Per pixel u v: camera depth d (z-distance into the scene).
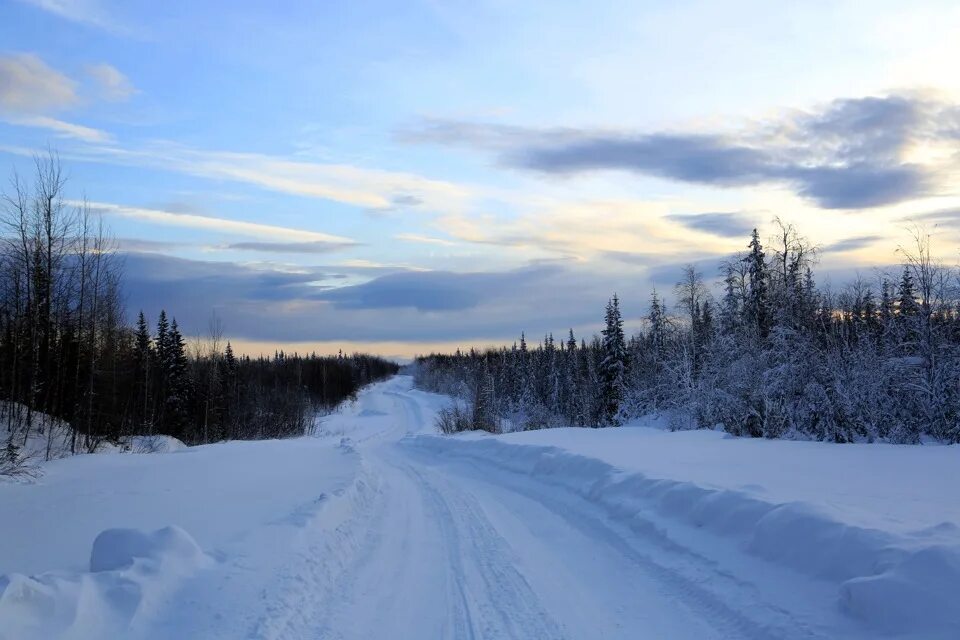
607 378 57.66
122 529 6.70
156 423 48.97
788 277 31.06
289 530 8.38
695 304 43.59
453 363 138.25
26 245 27.92
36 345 28.41
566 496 12.91
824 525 6.49
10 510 10.50
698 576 6.97
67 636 4.76
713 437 24.27
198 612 5.59
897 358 26.34
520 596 6.91
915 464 13.52
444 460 24.31
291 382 92.44
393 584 7.46
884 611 4.89
